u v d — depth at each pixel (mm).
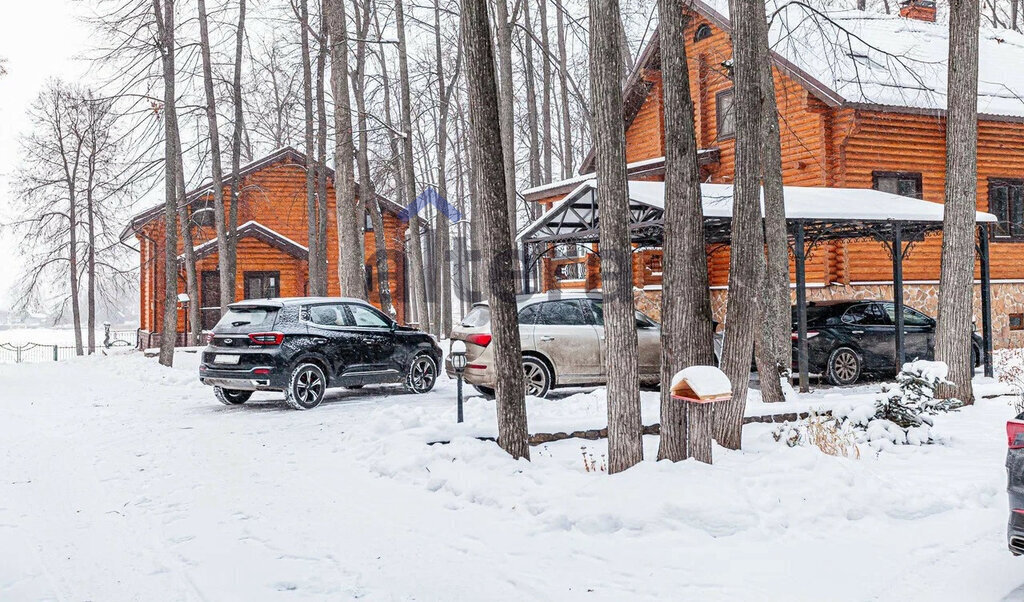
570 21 18750
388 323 14227
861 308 15664
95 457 9414
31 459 9375
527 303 13539
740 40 7410
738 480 6891
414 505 7113
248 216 33156
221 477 8281
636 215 16141
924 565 5473
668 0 7305
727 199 14164
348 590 5215
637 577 5316
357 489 7707
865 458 8375
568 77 20156
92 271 35625
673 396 7090
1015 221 21922
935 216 14555
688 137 7430
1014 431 4902
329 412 12234
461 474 7652
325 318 13328
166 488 7898
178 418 12211
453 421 9789
